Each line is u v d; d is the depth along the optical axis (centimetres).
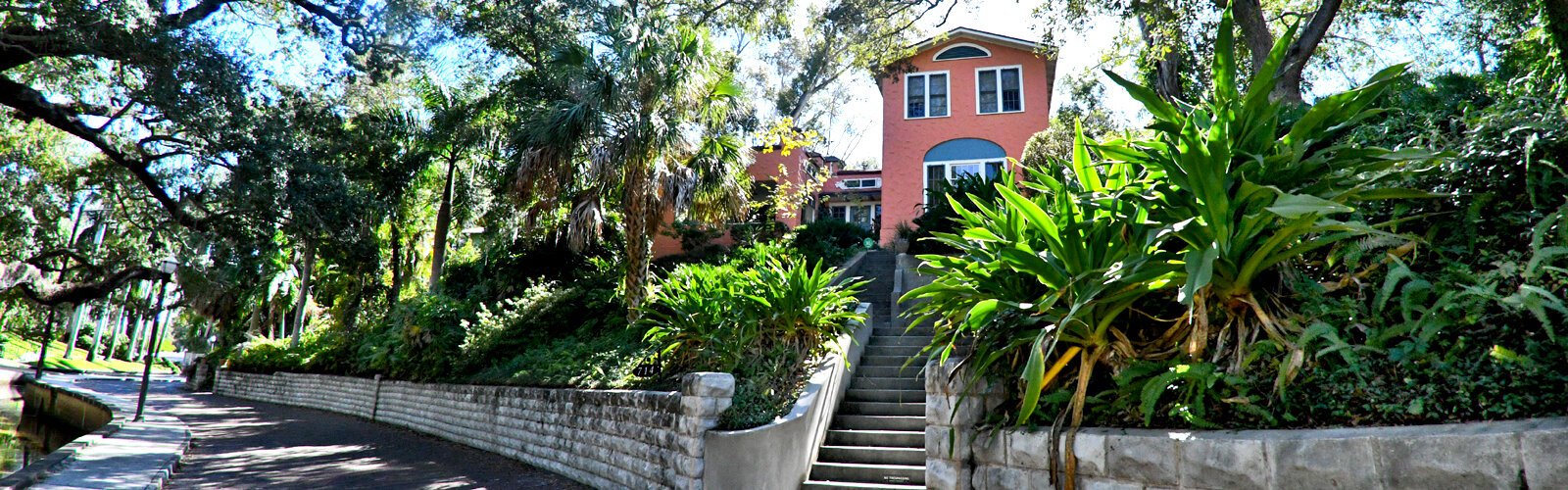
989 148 2536
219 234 2100
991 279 617
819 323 1071
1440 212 533
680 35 1538
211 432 1625
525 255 2153
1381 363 464
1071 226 548
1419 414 423
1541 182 508
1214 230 495
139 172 1966
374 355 1986
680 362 1056
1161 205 528
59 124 1858
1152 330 580
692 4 2772
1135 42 1862
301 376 2530
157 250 2592
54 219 2641
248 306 3531
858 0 2628
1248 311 527
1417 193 485
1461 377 423
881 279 1831
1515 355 412
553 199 1529
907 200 2553
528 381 1273
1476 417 406
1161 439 484
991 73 2616
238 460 1231
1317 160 506
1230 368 508
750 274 1088
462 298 2364
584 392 1082
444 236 2422
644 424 920
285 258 3312
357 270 2652
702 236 2403
